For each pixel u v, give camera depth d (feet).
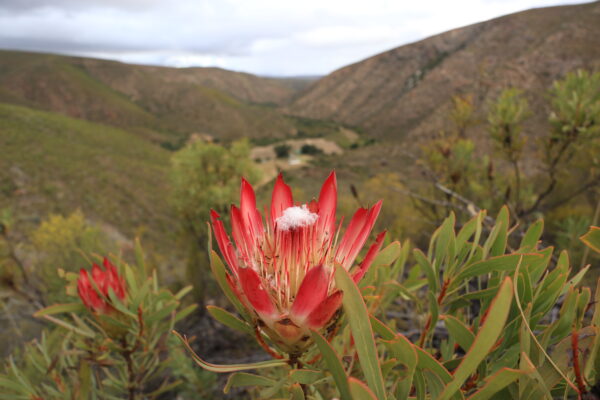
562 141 12.46
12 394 5.88
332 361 2.31
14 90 541.34
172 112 559.79
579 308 2.86
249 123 488.44
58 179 213.87
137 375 6.37
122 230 171.12
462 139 16.71
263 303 3.26
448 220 3.88
